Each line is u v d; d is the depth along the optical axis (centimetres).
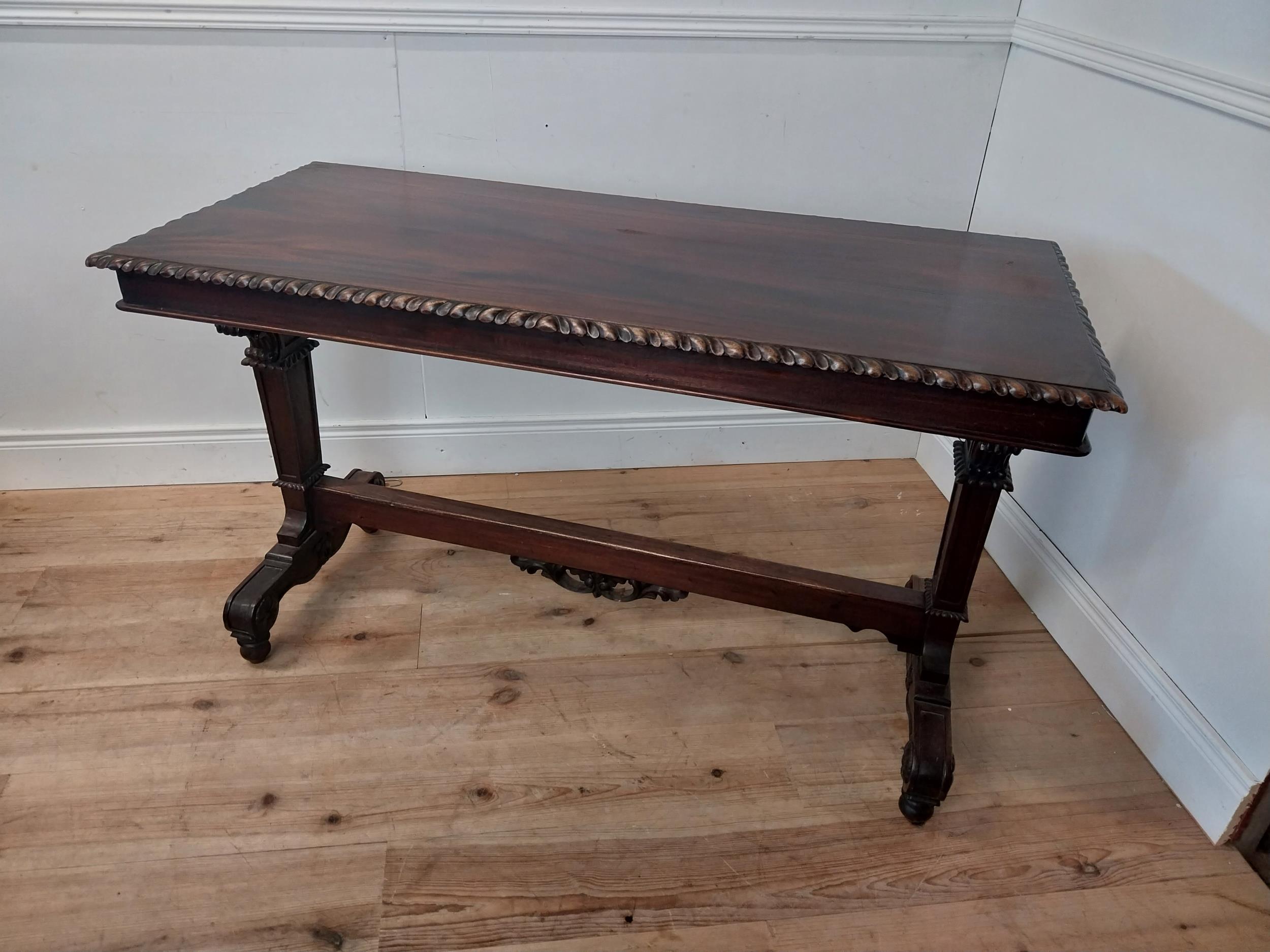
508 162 203
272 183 170
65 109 184
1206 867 145
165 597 190
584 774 156
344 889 135
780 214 175
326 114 193
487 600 196
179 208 198
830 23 193
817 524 224
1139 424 166
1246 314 139
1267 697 139
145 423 220
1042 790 157
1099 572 180
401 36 186
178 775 151
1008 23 197
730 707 172
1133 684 167
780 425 243
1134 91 162
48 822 142
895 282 144
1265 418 137
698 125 203
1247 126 137
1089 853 146
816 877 141
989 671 183
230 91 187
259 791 149
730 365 122
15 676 169
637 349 124
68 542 205
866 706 173
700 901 136
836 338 121
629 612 195
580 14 187
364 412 227
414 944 128
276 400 170
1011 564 209
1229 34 140
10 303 201
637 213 169
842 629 193
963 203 219
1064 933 134
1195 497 152
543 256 144
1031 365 117
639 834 146
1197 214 149
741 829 147
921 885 140
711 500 232
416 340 131
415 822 146
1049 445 118
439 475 237
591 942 130
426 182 177
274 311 134
